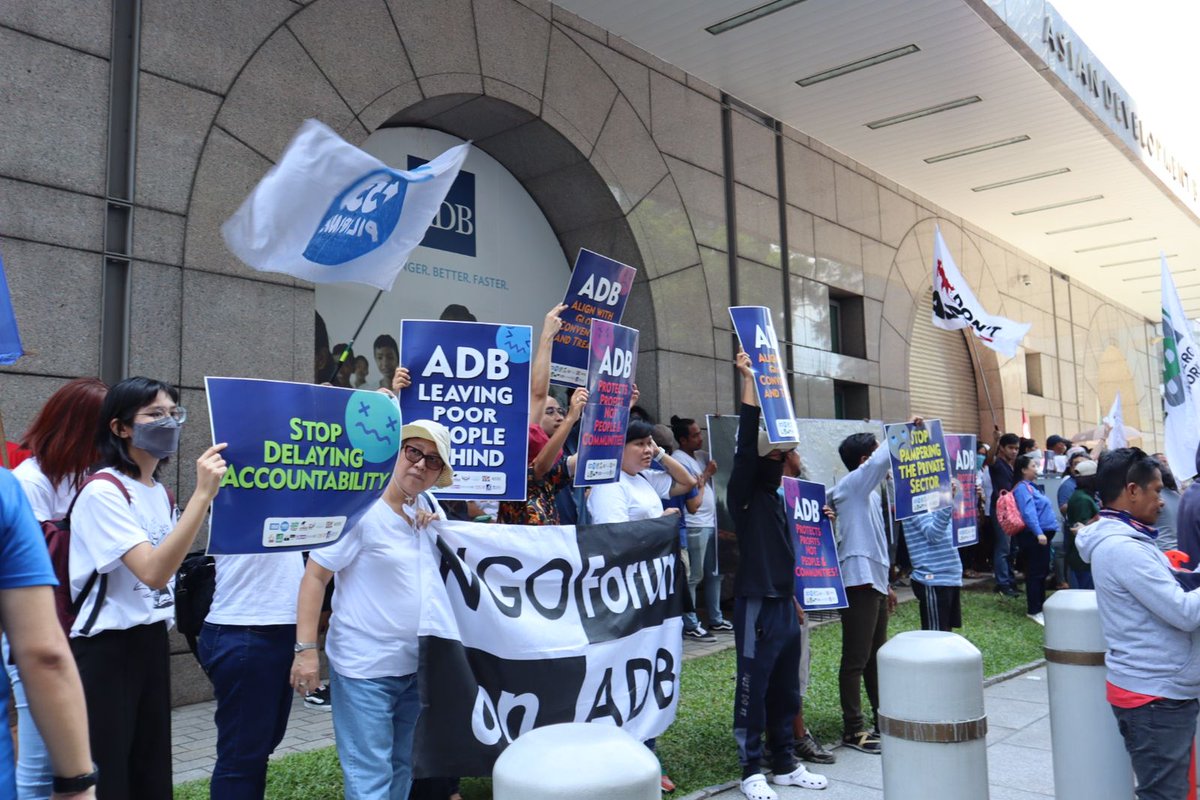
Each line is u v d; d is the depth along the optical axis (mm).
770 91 11633
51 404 3152
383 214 4805
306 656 3227
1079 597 4027
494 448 4414
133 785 2982
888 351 14539
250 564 3467
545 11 9305
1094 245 19578
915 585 6586
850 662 5379
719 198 11406
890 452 5988
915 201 15703
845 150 13766
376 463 3293
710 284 11102
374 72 7754
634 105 10297
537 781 1579
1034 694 6801
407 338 4402
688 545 8648
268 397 3049
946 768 3010
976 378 18188
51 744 1829
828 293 13250
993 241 18562
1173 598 3268
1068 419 21391
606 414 4914
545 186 10078
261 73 7023
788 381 12141
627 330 5074
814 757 5098
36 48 5941
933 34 10156
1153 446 28188
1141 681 3369
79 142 6090
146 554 2762
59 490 3137
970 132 13047
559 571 4137
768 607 4625
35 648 1806
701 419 10688
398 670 3424
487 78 8641
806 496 5156
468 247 9406
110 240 6238
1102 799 3832
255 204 4340
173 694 6195
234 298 6773
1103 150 13859
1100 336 24203
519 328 4465
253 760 3408
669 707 4504
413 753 3463
